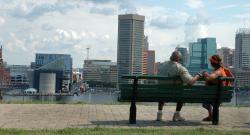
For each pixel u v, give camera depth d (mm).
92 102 20844
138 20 195500
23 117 13820
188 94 12820
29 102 20203
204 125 12711
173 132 10305
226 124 13102
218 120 13133
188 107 19109
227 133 10391
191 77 12852
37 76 190875
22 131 10000
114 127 11453
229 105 20922
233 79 12977
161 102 13156
